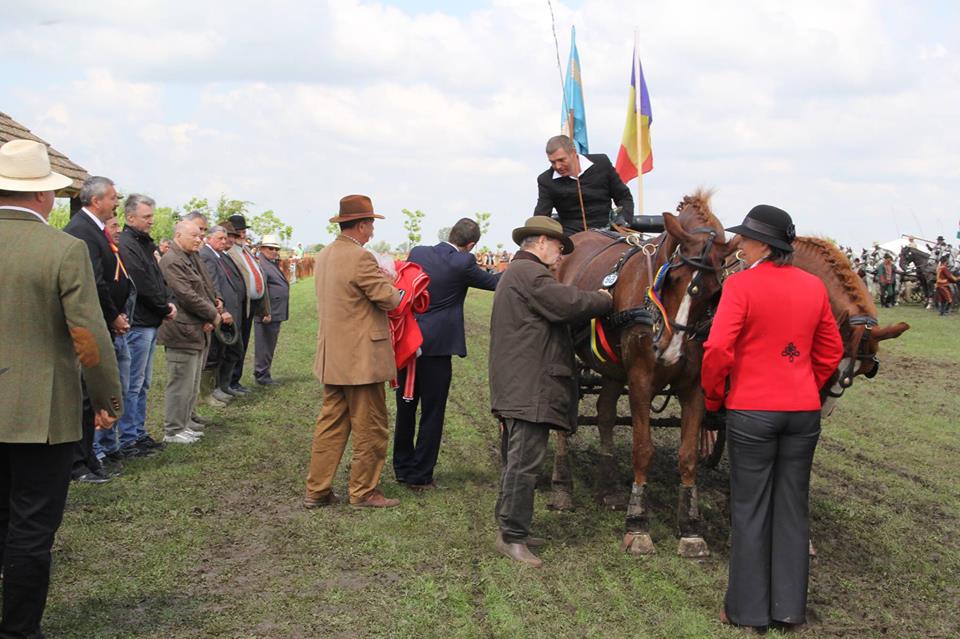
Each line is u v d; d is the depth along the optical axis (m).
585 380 6.75
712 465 7.05
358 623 4.15
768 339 4.22
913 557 5.48
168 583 4.57
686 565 5.07
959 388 11.88
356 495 5.98
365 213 5.90
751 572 4.23
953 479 7.35
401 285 6.09
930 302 26.97
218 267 9.31
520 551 5.05
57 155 10.59
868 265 31.52
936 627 4.45
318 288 5.97
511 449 5.06
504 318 5.06
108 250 6.05
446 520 5.72
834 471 7.50
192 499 6.02
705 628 4.21
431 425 6.40
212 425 8.34
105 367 3.69
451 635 4.04
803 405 4.19
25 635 3.64
